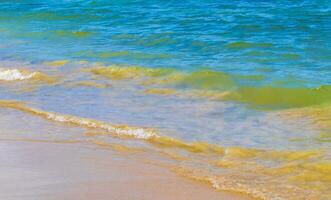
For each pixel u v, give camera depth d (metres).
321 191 8.59
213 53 19.30
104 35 23.17
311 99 13.53
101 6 30.69
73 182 8.95
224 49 19.91
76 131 11.68
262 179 9.09
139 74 16.27
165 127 11.68
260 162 9.84
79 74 16.48
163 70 16.45
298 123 11.79
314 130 11.32
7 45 21.53
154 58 18.62
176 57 18.72
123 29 24.28
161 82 15.45
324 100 13.34
